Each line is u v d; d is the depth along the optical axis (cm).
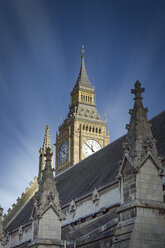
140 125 2966
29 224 6469
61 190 6744
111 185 4756
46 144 9869
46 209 3781
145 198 2733
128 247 2539
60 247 3694
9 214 8231
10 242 7138
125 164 2877
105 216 4581
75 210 5419
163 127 4981
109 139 15100
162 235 2650
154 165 2838
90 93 15988
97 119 15162
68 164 14338
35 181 8881
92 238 3588
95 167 6225
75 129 14662
